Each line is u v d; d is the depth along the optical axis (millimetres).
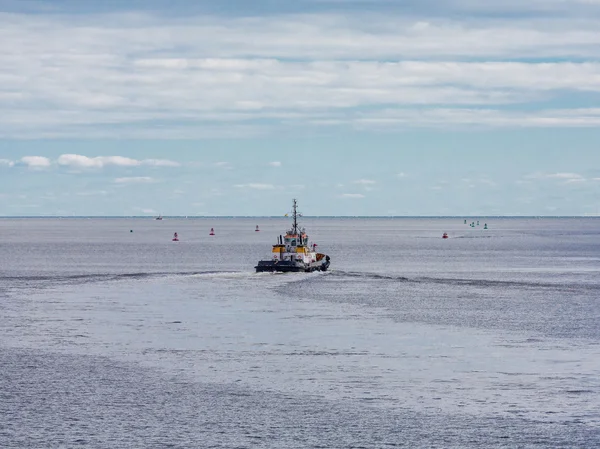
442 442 59312
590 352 87750
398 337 96688
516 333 99938
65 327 103562
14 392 71250
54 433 60844
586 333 99938
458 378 75812
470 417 64500
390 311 119000
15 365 81188
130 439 59688
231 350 88500
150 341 93688
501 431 61375
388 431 61500
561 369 79375
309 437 60250
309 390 71938
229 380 75375
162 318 111062
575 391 71438
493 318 112375
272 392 71438
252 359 83875
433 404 67875
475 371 78625
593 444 58812
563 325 106312
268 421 63688
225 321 108438
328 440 59688
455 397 69750
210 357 84875
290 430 61750
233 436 60438
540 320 110750
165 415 65062
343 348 89688
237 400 69125
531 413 65438
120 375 77250
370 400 69062
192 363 82000
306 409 66625
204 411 66062
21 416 64688
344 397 69875
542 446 58500
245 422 63438
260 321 108562
